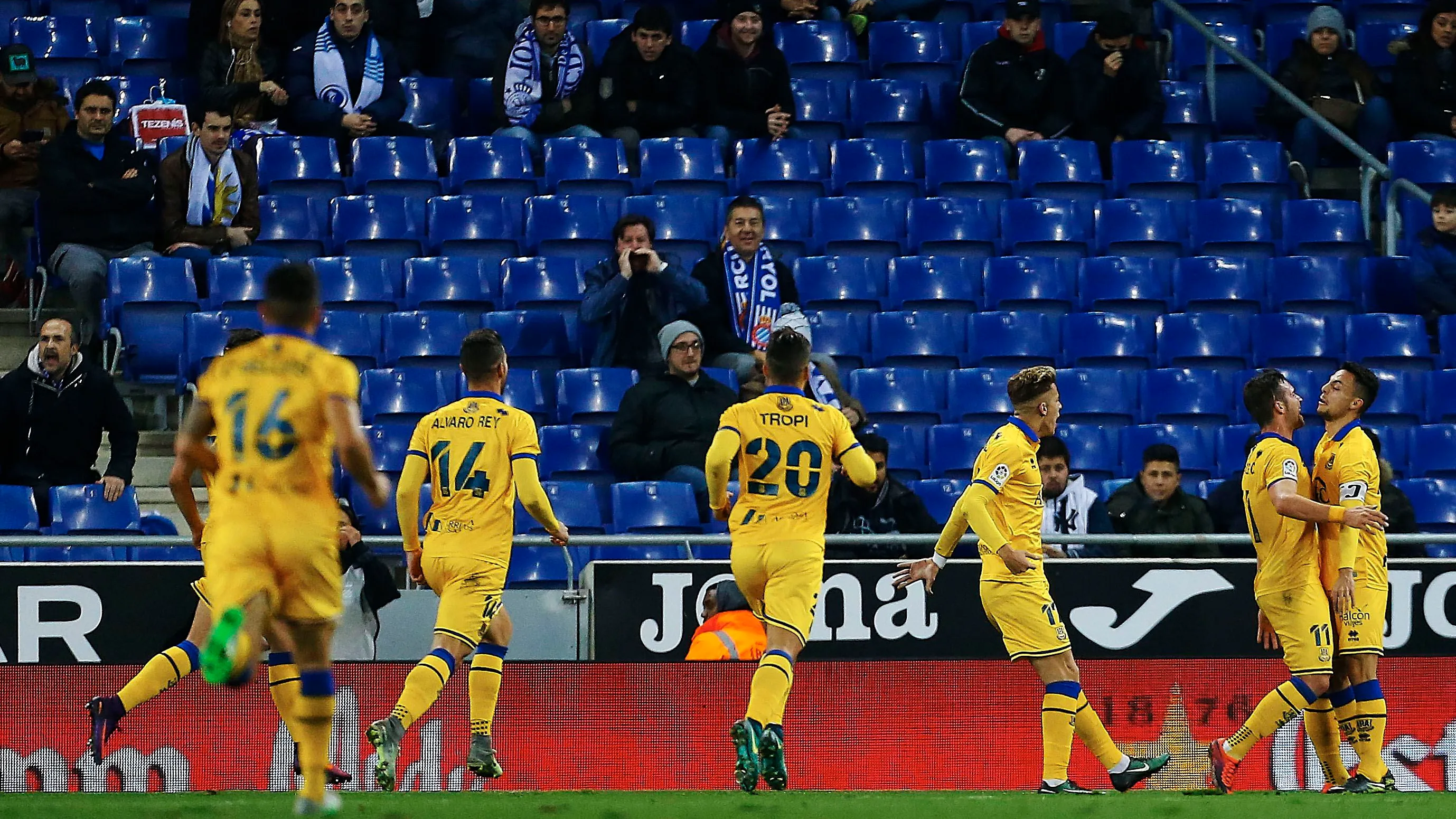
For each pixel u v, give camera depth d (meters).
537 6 51.09
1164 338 47.34
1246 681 33.91
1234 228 50.94
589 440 41.25
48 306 46.03
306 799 18.69
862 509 36.66
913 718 33.19
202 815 22.09
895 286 47.91
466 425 28.33
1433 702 33.69
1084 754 33.62
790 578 26.70
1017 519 28.45
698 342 40.31
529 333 44.78
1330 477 30.41
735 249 44.28
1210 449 43.69
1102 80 53.56
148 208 45.91
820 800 25.78
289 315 18.91
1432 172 53.41
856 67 56.09
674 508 38.75
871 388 44.19
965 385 44.81
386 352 44.12
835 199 49.78
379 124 50.88
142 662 32.66
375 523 39.75
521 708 32.28
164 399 42.84
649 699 32.62
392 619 34.59
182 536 35.81
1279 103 55.38
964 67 55.16
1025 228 50.19
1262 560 30.12
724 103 52.34
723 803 24.98
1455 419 46.00
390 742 26.41
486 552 28.08
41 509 36.97
